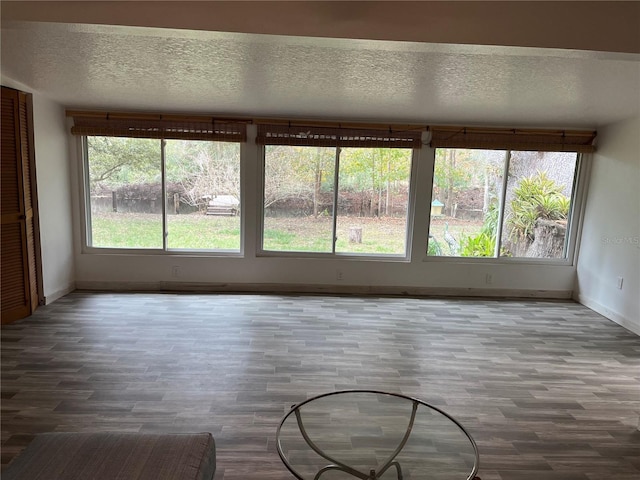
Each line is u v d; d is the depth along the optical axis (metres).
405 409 2.33
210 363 2.97
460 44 1.74
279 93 3.43
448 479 1.78
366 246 4.95
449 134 4.69
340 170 4.82
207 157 4.72
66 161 4.42
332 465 1.86
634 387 2.83
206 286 4.85
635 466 2.04
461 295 4.95
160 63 2.61
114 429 2.18
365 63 2.48
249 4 1.67
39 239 3.94
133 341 3.31
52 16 1.62
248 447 2.08
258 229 4.84
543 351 3.40
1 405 2.37
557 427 2.34
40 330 3.47
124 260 4.72
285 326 3.75
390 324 3.91
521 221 4.92
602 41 1.74
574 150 4.67
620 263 4.17
